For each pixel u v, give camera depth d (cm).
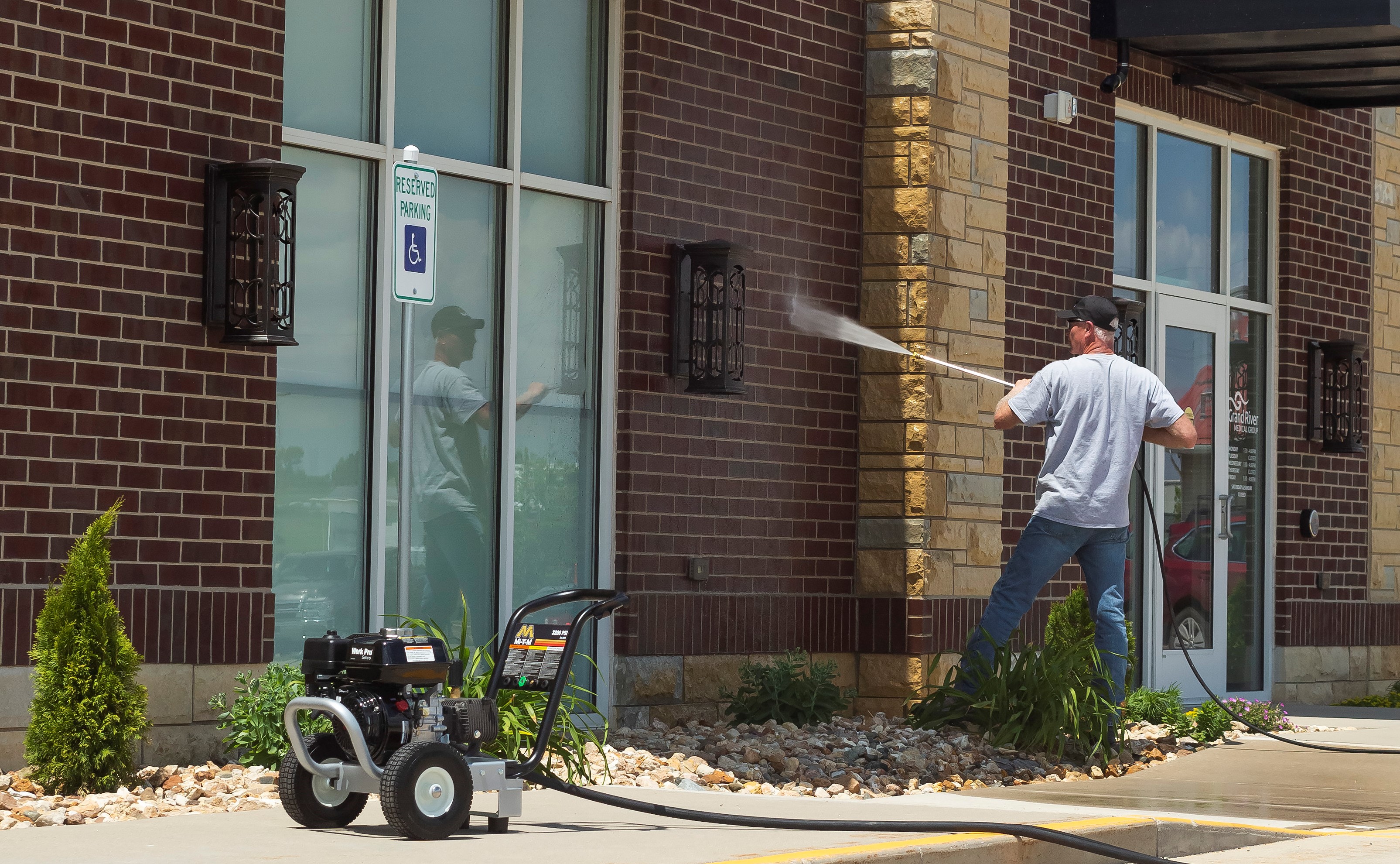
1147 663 1598
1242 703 1388
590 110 1237
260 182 975
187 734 957
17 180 901
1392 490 1881
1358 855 816
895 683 1326
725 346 1228
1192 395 1673
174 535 957
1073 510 1154
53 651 869
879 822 772
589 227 1230
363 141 1104
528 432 1195
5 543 892
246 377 990
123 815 831
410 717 745
